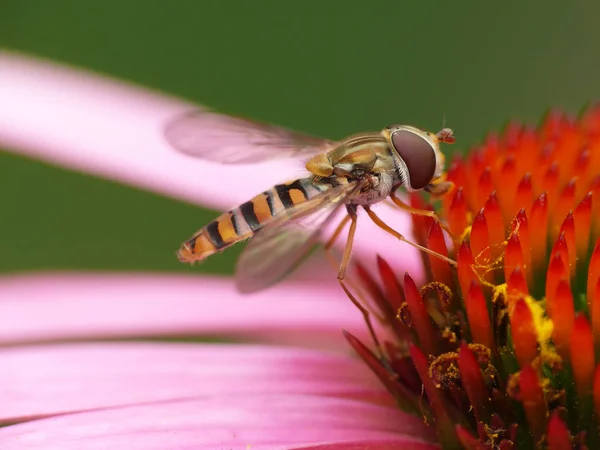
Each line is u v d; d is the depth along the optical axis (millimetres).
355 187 72
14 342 78
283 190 73
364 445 68
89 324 79
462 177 74
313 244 70
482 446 67
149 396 71
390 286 72
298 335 81
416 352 69
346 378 73
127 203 107
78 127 82
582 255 69
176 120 76
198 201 81
